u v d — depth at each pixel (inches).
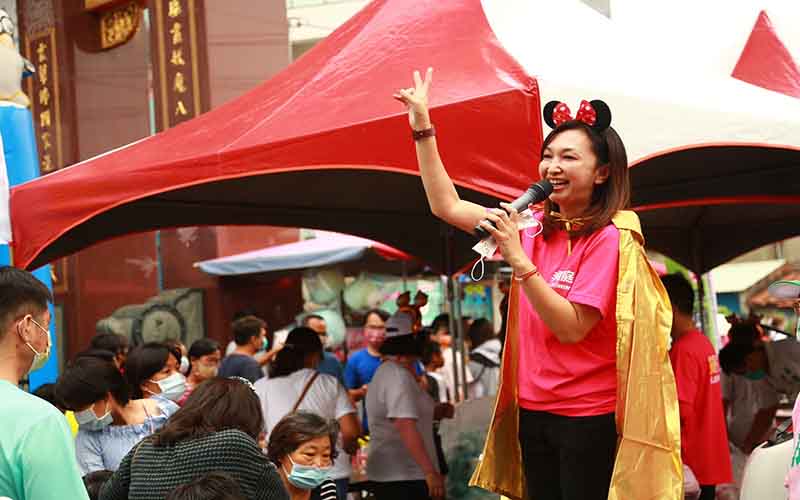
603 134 123.6
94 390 181.6
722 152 248.7
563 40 192.7
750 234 388.5
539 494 128.3
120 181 185.9
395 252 459.8
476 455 256.7
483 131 166.4
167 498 117.4
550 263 124.4
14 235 191.3
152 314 515.8
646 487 117.9
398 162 172.2
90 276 566.9
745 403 295.0
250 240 558.6
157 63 527.2
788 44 276.2
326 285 519.5
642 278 121.3
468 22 185.8
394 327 261.3
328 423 172.9
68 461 102.3
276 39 534.9
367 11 203.8
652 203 295.6
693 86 193.5
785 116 180.2
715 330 426.0
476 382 394.0
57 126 577.9
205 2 518.9
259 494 135.3
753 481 142.4
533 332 125.9
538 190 119.5
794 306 130.7
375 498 268.2
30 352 109.3
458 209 130.3
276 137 175.9
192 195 251.3
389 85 179.0
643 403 118.7
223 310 543.5
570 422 122.0
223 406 140.8
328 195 277.7
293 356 249.3
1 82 242.5
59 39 574.6
